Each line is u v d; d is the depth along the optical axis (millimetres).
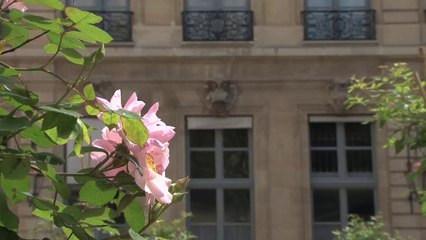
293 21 18562
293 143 18250
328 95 18297
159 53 18172
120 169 2443
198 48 18266
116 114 2320
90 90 2500
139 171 2311
